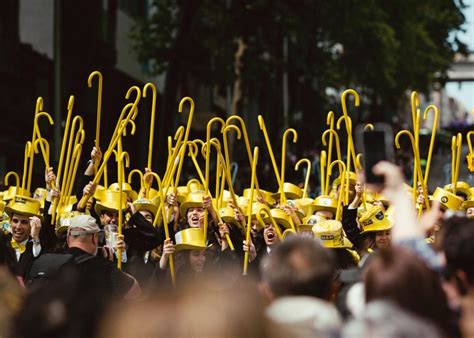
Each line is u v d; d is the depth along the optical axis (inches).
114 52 2188.7
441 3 2484.0
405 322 292.0
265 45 1985.7
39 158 1589.6
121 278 604.7
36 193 876.6
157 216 748.6
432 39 2551.7
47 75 1812.3
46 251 716.0
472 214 774.5
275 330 248.5
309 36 1952.5
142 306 249.9
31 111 1812.3
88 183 783.1
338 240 602.5
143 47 1940.2
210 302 247.6
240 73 1987.0
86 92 2026.3
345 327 301.7
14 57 1755.7
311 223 732.0
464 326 342.3
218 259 689.6
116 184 849.5
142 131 2425.0
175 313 244.7
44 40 1819.6
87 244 612.4
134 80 2338.8
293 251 338.3
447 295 332.2
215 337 242.2
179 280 673.6
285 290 334.0
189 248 676.7
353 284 421.7
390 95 2583.7
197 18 1884.8
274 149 2186.3
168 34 1910.7
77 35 1991.9
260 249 747.4
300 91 2962.6
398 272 309.0
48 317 300.7
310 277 332.5
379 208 697.0
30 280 609.9
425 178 778.2
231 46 1926.7
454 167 832.9
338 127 810.2
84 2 2021.4
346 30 1925.4
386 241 693.9
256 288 372.5
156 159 1724.9
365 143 394.0
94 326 300.5
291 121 2763.3
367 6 1916.8
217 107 3277.6
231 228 759.7
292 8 1863.9
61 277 316.5
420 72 2492.6
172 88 1733.5
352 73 2111.2
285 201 803.4
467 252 348.8
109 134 2164.1
